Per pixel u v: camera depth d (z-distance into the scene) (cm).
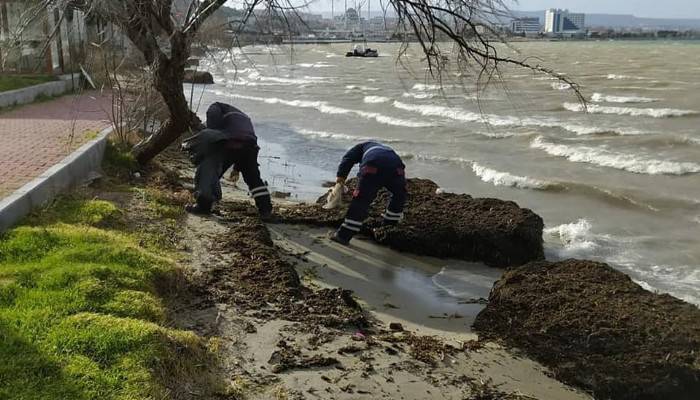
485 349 524
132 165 947
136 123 1092
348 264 732
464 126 2077
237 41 795
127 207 763
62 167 757
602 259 818
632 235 924
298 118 2355
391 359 482
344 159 817
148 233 680
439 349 511
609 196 1151
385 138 1852
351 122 2234
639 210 1070
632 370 468
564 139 1795
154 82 862
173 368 402
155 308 470
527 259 759
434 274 723
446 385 455
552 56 6744
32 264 506
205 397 391
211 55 843
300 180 1273
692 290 706
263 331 498
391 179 779
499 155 1587
